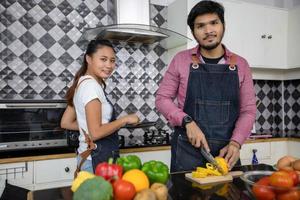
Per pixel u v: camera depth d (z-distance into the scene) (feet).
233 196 2.80
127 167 2.65
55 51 7.38
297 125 9.55
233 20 7.95
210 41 4.34
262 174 2.83
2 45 6.93
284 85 9.95
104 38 7.52
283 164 2.94
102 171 2.40
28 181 5.74
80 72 5.10
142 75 8.20
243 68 4.65
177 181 3.29
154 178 2.60
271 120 9.96
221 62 4.70
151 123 7.23
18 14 7.07
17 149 5.88
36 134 6.03
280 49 8.74
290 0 9.74
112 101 7.88
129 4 6.89
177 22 7.81
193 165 4.40
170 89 4.81
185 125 4.08
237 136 4.17
